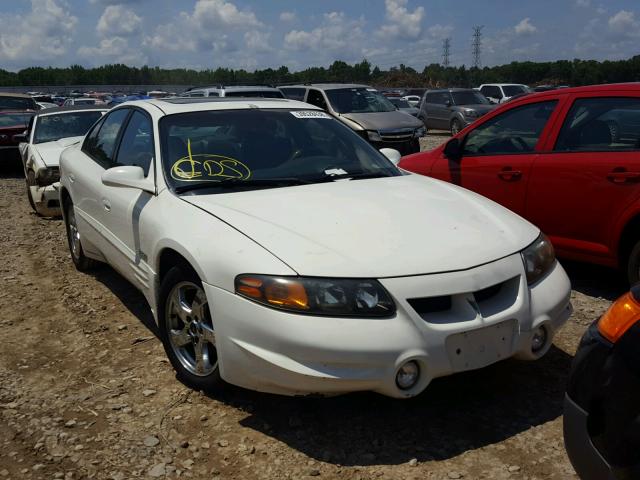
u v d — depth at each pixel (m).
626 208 4.64
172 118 4.28
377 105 15.78
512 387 3.56
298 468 2.89
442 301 3.00
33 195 8.66
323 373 2.81
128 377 3.79
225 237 3.22
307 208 3.45
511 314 3.07
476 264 3.08
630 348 2.18
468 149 6.02
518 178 5.42
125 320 4.72
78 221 5.38
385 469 2.87
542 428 3.16
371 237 3.15
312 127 4.54
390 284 2.89
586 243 5.00
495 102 24.67
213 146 4.11
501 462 2.90
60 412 3.39
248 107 4.56
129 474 2.86
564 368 3.78
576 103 5.16
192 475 2.85
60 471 2.88
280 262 2.97
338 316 2.84
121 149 4.75
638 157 4.60
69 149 6.02
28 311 4.98
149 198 3.95
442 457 2.95
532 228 3.62
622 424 2.12
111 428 3.23
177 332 3.63
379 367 2.82
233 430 3.19
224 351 3.11
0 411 3.41
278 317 2.88
